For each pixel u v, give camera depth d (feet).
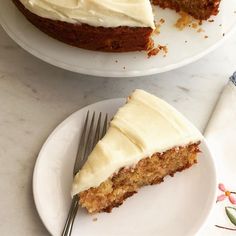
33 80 1.98
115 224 1.57
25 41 1.90
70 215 1.54
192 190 1.66
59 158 1.69
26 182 1.69
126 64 1.85
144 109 1.72
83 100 1.93
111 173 1.59
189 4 2.06
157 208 1.62
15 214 1.62
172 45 1.94
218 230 1.60
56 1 1.76
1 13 1.99
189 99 1.95
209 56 2.10
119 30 1.81
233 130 1.83
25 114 1.87
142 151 1.61
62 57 1.86
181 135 1.67
